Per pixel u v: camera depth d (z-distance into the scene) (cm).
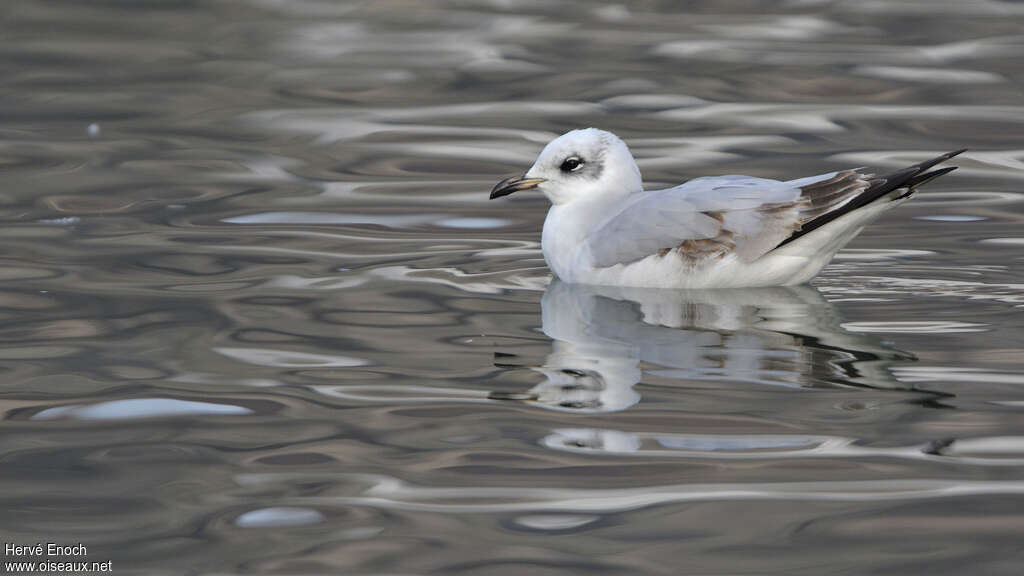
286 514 802
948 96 2138
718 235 1260
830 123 2008
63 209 1616
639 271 1295
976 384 992
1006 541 747
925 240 1450
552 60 2423
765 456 868
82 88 2258
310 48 2536
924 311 1191
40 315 1205
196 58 2461
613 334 1143
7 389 1013
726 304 1230
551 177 1385
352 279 1338
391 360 1080
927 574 712
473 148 1934
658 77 2289
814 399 969
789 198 1248
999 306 1199
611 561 737
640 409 958
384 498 821
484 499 816
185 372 1052
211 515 802
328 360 1082
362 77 2331
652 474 845
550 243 1370
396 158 1884
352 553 751
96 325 1177
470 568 732
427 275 1357
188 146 1934
